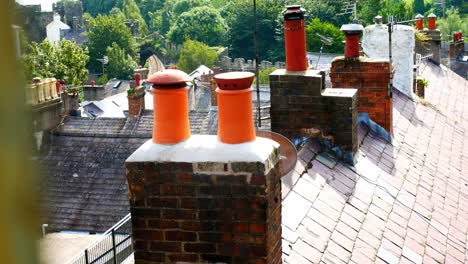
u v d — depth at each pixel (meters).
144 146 4.45
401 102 14.53
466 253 8.48
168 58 79.19
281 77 8.51
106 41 75.50
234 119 4.28
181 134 4.44
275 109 8.60
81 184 21.62
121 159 22.42
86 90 46.38
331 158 8.51
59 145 22.55
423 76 19.05
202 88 38.00
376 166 9.40
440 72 21.06
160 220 4.41
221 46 76.25
